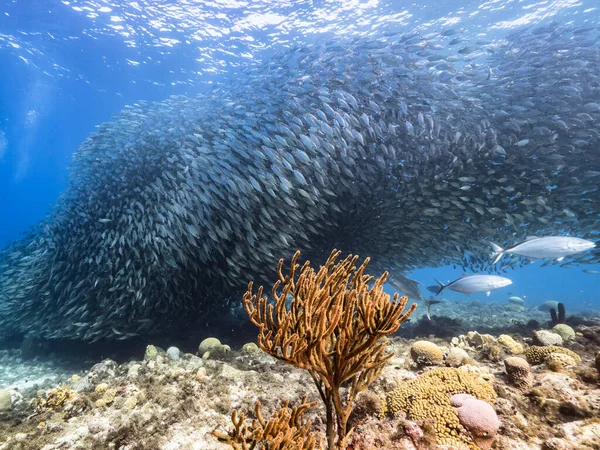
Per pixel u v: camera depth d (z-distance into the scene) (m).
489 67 9.61
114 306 8.64
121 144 10.49
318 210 8.55
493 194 8.50
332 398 2.12
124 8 18.80
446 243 9.54
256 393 3.82
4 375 8.33
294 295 1.98
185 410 3.45
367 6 19.11
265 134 8.84
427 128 8.60
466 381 2.89
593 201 8.26
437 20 19.97
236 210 8.30
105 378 4.97
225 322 10.55
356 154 8.80
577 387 3.05
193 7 18.98
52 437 3.25
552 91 8.71
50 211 11.31
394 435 2.57
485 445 2.35
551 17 19.44
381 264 10.43
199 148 8.80
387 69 9.34
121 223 8.96
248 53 22.75
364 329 1.84
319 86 9.55
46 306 9.99
